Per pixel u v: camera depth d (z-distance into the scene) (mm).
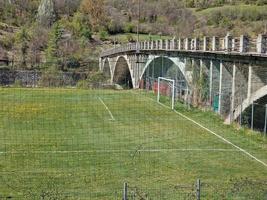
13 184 28234
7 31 144875
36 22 155250
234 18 132625
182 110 56375
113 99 68938
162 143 39188
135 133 43812
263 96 41531
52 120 52000
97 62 120812
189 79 60094
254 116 44156
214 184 27984
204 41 53125
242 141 39031
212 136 41156
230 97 48250
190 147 37469
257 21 125188
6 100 69000
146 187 27594
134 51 85875
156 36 149250
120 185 28094
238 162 33000
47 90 83438
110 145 38719
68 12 174750
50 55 119812
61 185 28094
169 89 71000
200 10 158125
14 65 109375
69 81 101188
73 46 128625
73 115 55281
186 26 146500
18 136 42969
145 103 63594
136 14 168125
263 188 27078
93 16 161500
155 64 78250
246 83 46000
